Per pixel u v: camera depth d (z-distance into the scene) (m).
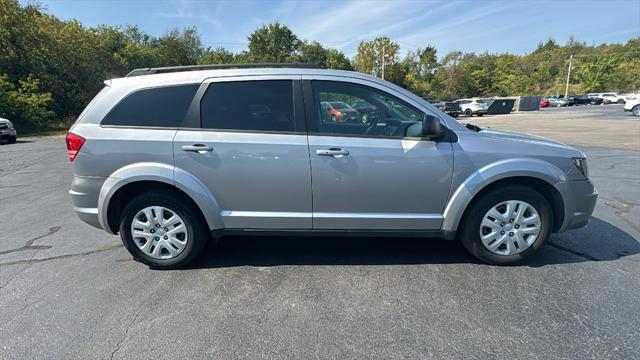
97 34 35.94
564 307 2.71
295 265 3.50
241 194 3.24
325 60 65.94
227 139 3.16
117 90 3.30
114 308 2.80
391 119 3.29
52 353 2.31
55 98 25.73
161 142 3.18
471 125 3.76
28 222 4.86
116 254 3.80
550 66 82.81
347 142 3.14
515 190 3.23
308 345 2.36
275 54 67.19
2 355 2.30
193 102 3.22
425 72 73.94
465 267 3.38
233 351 2.31
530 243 3.33
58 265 3.55
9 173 8.38
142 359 2.25
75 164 3.28
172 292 3.03
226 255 3.75
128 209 3.34
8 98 21.47
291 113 3.20
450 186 3.21
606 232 4.17
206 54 54.00
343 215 3.25
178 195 3.33
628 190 6.04
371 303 2.82
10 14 23.22
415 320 2.60
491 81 71.62
